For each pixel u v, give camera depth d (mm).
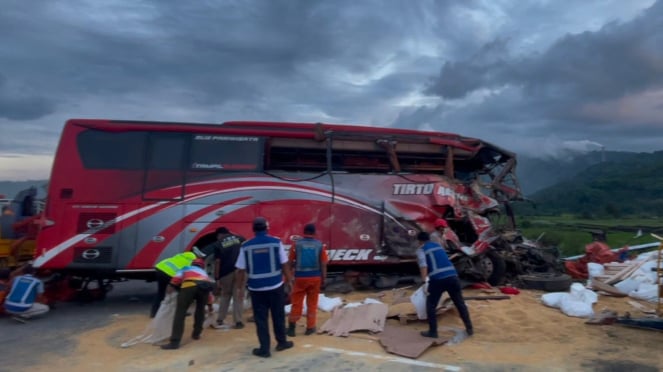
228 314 9023
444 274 7227
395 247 10914
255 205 10453
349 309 8258
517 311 8773
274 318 6754
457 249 11289
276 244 6793
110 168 10086
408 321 8211
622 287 10547
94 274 10117
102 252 9828
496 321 8148
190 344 7207
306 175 10875
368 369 6012
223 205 10320
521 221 32344
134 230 9945
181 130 10430
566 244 20469
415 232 11125
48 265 9664
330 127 11141
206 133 10539
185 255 7945
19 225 11938
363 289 11445
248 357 6520
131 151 10211
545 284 11086
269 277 6645
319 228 10727
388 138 11367
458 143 11852
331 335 7543
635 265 11398
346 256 10820
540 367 6059
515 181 12688
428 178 11547
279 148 11211
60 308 10125
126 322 8750
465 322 7402
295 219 10617
